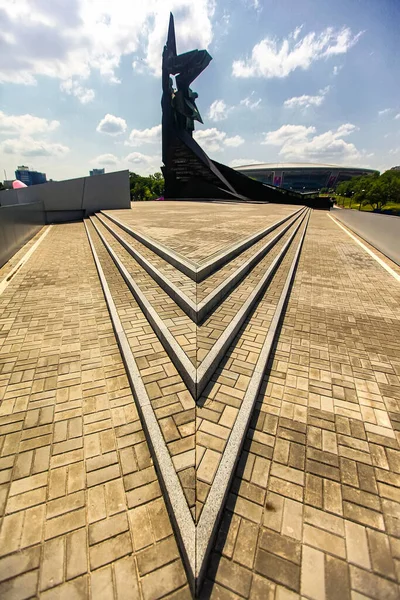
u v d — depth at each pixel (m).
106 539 1.61
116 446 2.17
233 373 2.75
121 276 5.62
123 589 1.42
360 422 2.39
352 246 9.97
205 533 1.53
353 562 1.52
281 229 9.52
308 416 2.44
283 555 1.54
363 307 4.70
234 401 2.42
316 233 12.83
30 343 3.52
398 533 1.65
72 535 1.63
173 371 2.78
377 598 1.39
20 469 1.99
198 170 29.61
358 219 13.41
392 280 6.16
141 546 1.59
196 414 2.29
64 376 2.92
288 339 3.64
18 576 1.46
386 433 2.29
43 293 5.21
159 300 4.05
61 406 2.54
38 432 2.28
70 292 5.26
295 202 34.38
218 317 3.57
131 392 2.71
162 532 1.65
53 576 1.46
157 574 1.47
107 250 7.84
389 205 48.31
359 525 1.69
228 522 1.69
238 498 1.82
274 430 2.30
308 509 1.76
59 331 3.82
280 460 2.06
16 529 1.65
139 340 3.30
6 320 4.12
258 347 3.18
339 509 1.76
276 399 2.62
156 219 11.68
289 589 1.42
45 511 1.74
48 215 16.44
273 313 4.03
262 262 6.02
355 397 2.66
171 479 1.80
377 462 2.06
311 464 2.04
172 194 31.61
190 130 30.69
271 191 33.88
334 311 4.52
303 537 1.62
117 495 1.84
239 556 1.54
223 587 1.42
